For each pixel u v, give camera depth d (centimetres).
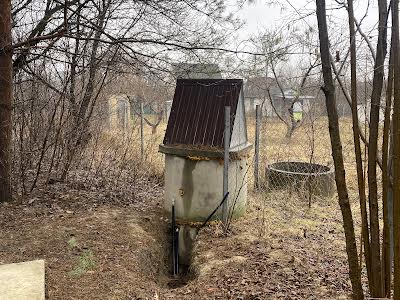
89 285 393
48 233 518
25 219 567
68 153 739
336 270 425
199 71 719
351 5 222
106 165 851
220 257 480
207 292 391
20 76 700
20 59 682
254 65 681
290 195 724
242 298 371
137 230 561
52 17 698
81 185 745
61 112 696
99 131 859
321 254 474
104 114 924
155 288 412
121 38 676
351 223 233
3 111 619
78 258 451
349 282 393
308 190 745
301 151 995
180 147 591
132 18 720
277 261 449
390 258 241
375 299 229
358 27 246
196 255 516
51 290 374
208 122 592
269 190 763
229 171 584
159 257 548
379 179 711
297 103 1112
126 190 757
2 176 630
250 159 912
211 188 585
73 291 378
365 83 251
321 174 752
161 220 629
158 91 1200
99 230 543
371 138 234
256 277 413
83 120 755
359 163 235
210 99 602
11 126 635
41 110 719
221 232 556
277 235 546
